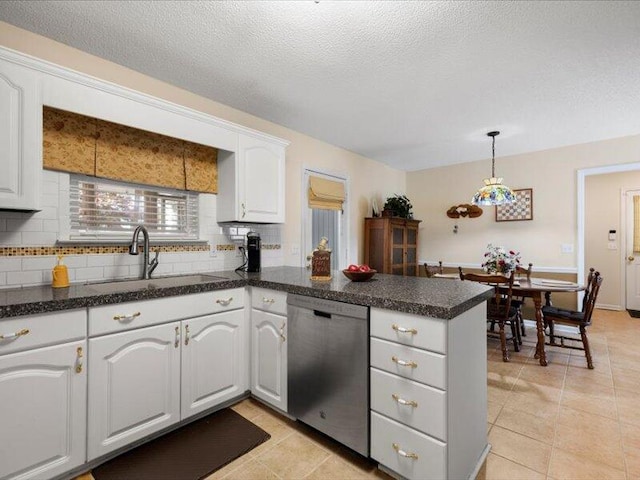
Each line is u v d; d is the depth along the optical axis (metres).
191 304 1.95
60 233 1.96
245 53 2.11
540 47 2.02
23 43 1.88
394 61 2.19
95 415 1.58
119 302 1.64
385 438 1.53
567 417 2.12
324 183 3.90
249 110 3.01
